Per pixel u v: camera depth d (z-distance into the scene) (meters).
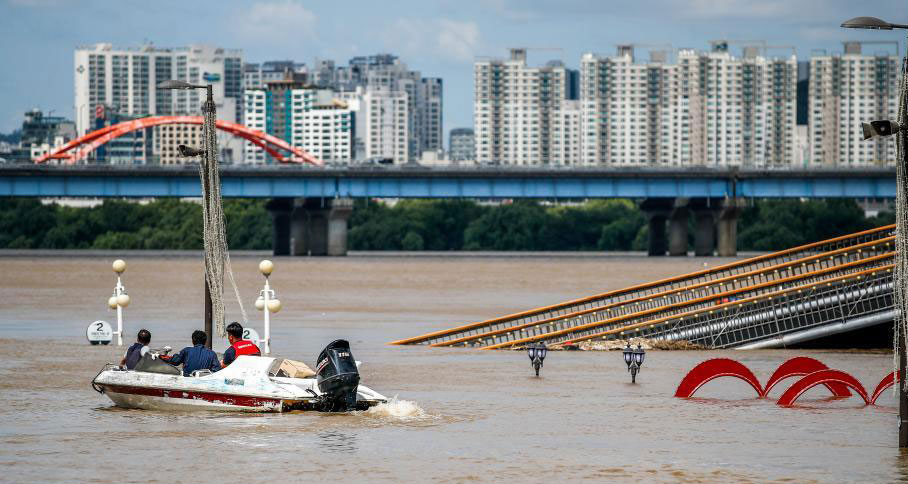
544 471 78.12
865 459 82.00
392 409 97.75
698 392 111.88
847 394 108.94
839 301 149.00
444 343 157.00
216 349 139.75
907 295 78.19
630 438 88.56
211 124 123.19
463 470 78.12
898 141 77.12
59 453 81.88
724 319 154.00
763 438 88.81
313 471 77.50
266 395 95.12
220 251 123.75
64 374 119.56
